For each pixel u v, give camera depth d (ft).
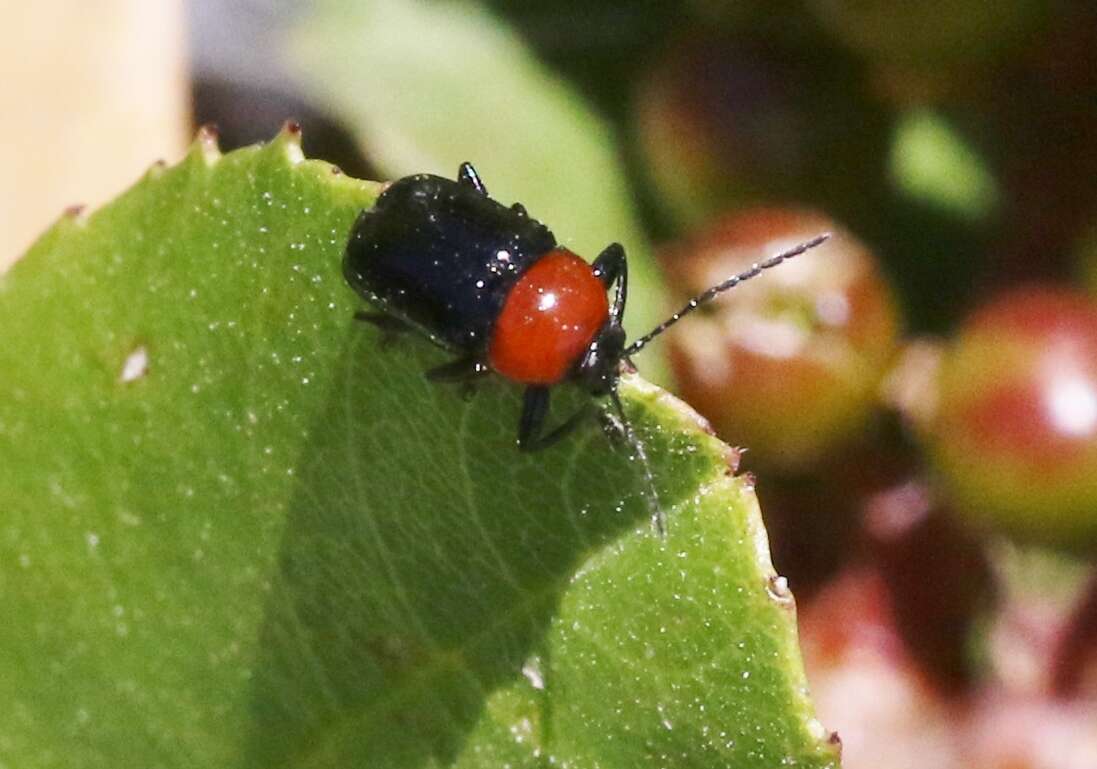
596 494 0.22
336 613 0.23
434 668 0.23
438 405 0.23
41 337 0.24
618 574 0.22
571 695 0.23
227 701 0.24
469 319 0.24
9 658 0.24
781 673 0.22
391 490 0.23
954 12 0.26
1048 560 0.26
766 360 0.26
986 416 0.25
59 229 0.24
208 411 0.23
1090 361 0.25
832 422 0.26
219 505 0.24
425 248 0.24
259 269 0.23
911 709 0.26
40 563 0.24
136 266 0.24
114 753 0.24
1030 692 0.26
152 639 0.24
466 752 0.23
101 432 0.24
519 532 0.23
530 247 0.24
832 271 0.26
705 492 0.22
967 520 0.26
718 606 0.22
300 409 0.23
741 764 0.22
